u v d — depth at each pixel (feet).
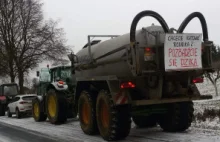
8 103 75.56
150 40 29.58
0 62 117.19
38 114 53.78
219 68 86.58
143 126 37.65
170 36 27.45
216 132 31.09
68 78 48.49
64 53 118.21
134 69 27.25
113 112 29.66
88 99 34.01
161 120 34.53
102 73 34.22
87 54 37.04
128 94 29.43
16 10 116.88
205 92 106.01
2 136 38.75
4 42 116.88
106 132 30.83
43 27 117.80
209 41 29.76
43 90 54.85
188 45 28.14
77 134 36.27
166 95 29.94
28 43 116.78
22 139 35.60
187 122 32.83
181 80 29.91
